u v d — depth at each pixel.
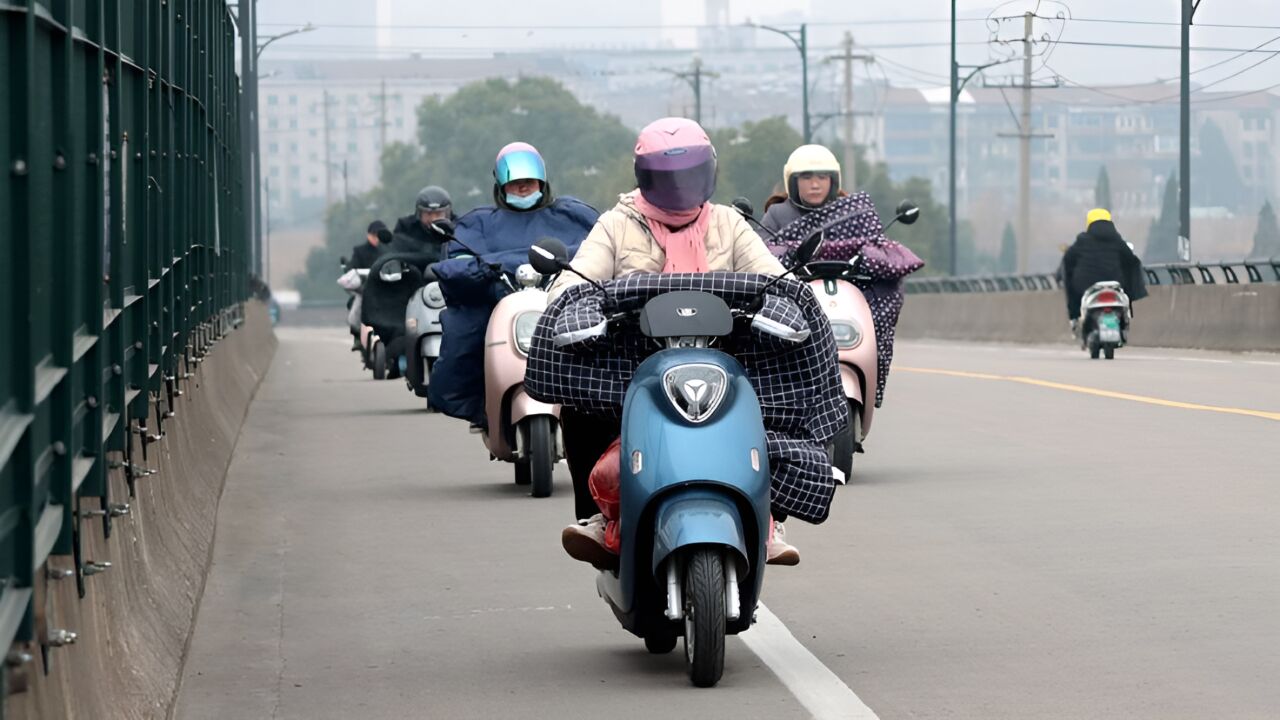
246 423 23.08
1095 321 31.56
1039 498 13.72
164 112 12.59
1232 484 14.14
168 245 12.58
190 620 9.72
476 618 10.02
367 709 8.05
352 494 15.46
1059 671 8.32
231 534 13.29
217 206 21.73
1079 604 9.80
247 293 38.78
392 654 9.17
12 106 5.80
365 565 11.81
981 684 8.12
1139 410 20.34
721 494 7.86
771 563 8.46
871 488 14.55
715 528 7.72
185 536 11.44
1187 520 12.48
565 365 8.44
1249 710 7.56
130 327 9.86
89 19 7.85
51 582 6.39
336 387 31.11
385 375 31.42
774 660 8.73
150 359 11.39
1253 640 8.83
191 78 15.64
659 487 7.83
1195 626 9.17
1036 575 10.66
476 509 14.28
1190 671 8.25
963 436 18.25
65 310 6.53
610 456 8.33
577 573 11.31
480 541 12.66
